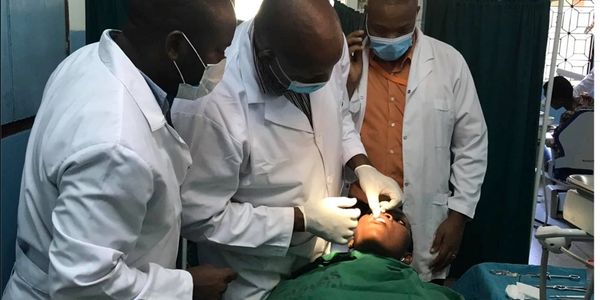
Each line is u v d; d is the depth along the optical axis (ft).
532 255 9.67
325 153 5.06
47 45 5.68
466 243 8.45
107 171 2.90
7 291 3.65
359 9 9.81
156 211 3.38
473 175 6.74
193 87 3.47
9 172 4.94
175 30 3.20
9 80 4.77
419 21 8.13
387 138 6.61
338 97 5.36
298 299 4.47
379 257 5.21
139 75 3.31
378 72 6.69
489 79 7.87
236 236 4.44
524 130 7.89
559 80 12.84
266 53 4.17
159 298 3.35
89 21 6.36
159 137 3.38
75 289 2.90
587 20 15.87
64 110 3.13
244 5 6.38
